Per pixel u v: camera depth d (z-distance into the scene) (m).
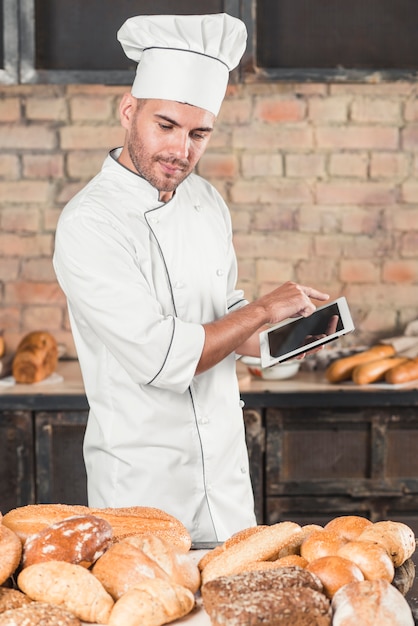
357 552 1.24
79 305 1.88
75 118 3.47
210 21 1.85
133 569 1.20
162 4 3.12
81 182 3.50
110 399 1.98
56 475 2.98
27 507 1.38
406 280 3.55
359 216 3.52
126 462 1.97
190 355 1.82
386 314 3.56
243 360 3.18
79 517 1.28
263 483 3.03
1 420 2.95
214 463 2.01
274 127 3.48
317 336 1.86
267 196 3.51
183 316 2.01
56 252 1.94
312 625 1.10
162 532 1.36
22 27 3.02
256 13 3.10
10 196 3.49
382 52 3.20
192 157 1.93
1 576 1.18
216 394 2.02
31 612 1.11
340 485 3.03
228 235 2.22
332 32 3.19
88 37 3.13
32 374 3.08
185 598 1.17
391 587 1.15
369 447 3.03
